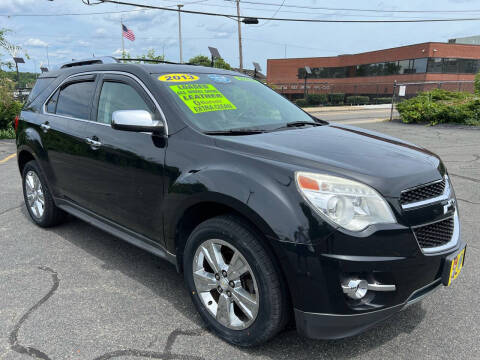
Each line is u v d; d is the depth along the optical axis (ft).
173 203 8.68
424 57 122.11
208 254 8.27
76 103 12.37
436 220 7.56
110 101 11.03
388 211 7.04
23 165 15.43
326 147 8.63
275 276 7.25
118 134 10.34
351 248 6.75
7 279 10.91
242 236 7.50
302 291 6.94
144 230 10.01
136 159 9.66
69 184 12.50
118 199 10.50
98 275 11.19
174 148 8.95
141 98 10.10
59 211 14.43
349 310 6.96
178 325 8.89
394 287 7.04
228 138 8.68
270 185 7.23
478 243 13.26
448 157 28.53
